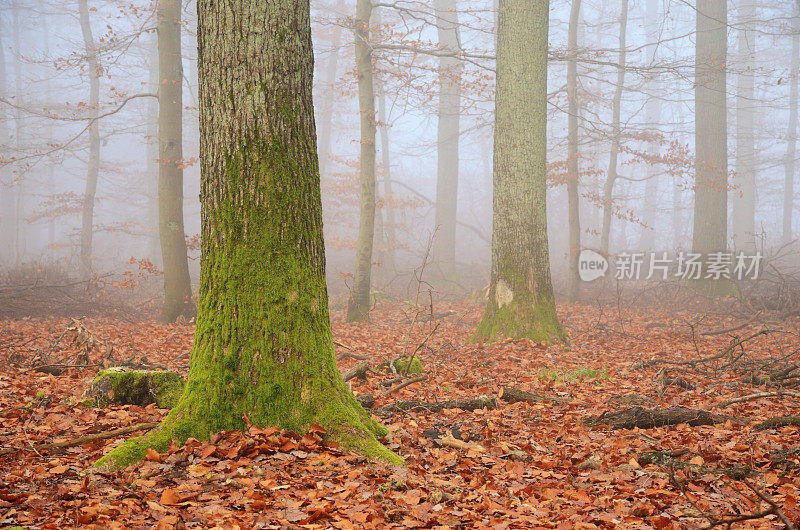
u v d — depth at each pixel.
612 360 9.91
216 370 4.45
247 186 4.50
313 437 4.37
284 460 4.11
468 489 4.01
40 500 3.51
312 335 4.59
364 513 3.40
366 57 15.70
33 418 5.57
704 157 19.92
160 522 3.19
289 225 4.56
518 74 11.56
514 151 11.51
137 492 3.67
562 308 18.16
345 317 16.48
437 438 5.10
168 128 14.66
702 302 17.72
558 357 9.91
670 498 3.97
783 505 3.76
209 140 4.62
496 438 5.27
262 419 4.39
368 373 7.99
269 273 4.49
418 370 8.41
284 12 4.59
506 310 11.43
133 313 16.39
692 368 9.25
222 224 4.55
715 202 19.34
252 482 3.76
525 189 11.47
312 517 3.32
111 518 3.26
